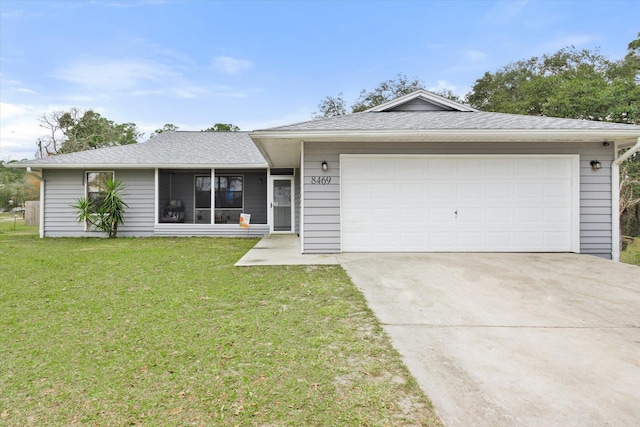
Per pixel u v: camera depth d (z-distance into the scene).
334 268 6.57
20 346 3.20
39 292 5.03
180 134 16.62
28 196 30.88
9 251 9.02
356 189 8.11
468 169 8.17
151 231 12.83
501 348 3.17
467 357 2.99
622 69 21.03
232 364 2.86
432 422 2.11
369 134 7.49
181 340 3.34
